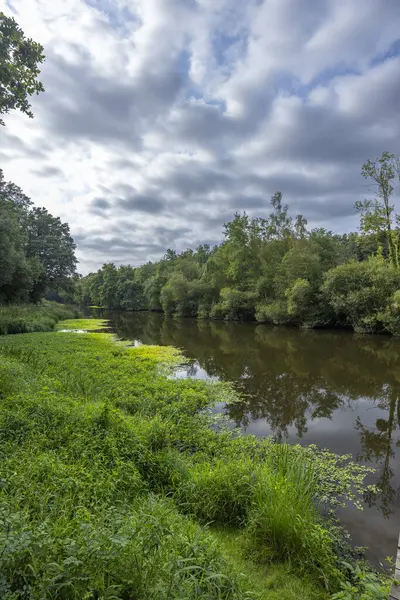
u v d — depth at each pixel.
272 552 3.57
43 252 38.25
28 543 2.23
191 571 2.74
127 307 75.44
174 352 18.06
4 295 29.70
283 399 10.41
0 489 3.47
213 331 30.45
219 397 10.15
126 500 3.83
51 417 5.55
